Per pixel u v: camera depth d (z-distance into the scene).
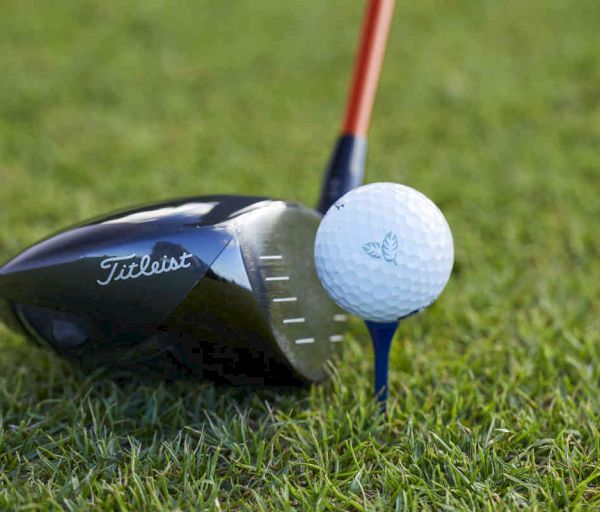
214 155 0.93
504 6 1.70
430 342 0.61
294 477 0.53
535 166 0.89
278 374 0.55
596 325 0.62
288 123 1.07
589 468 0.53
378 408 0.55
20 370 0.58
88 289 0.53
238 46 1.46
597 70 1.26
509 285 0.66
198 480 0.52
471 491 0.52
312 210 0.57
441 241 0.54
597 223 0.73
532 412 0.55
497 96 1.16
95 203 0.78
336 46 1.46
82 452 0.54
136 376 0.57
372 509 0.51
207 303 0.53
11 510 0.51
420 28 1.55
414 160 0.92
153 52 1.40
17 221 0.74
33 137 0.99
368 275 0.53
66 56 1.35
